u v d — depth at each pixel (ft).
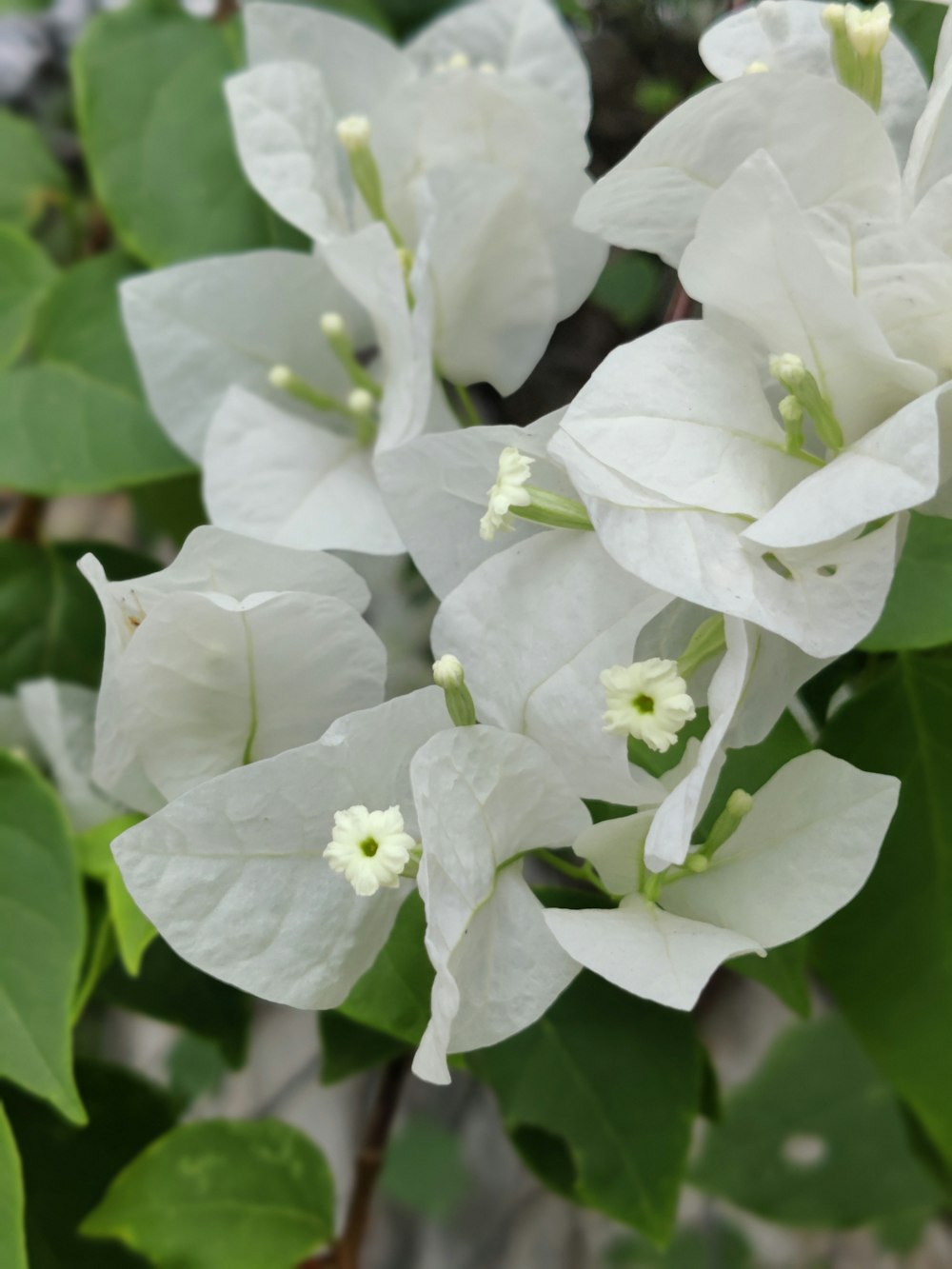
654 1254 1.39
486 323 0.62
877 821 0.50
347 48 0.67
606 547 0.47
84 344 0.75
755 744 0.52
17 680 0.77
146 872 0.49
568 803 0.51
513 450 0.50
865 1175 1.06
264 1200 0.68
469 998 0.49
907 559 0.56
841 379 0.50
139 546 1.18
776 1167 1.07
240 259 0.65
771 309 0.49
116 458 0.72
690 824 0.45
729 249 0.48
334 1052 0.70
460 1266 1.43
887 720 0.60
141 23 0.76
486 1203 1.43
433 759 0.48
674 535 0.48
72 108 1.06
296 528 0.60
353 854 0.48
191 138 0.74
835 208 0.48
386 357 0.63
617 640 0.50
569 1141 0.66
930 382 0.48
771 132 0.51
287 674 0.54
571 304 0.62
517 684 0.51
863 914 0.60
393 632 0.78
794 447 0.50
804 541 0.46
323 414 0.67
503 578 0.51
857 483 0.46
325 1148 1.37
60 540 0.79
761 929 0.50
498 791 0.50
